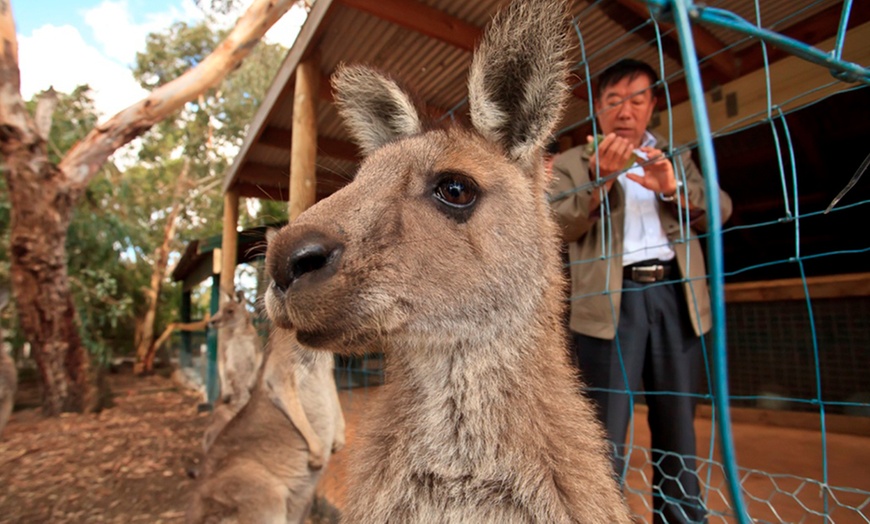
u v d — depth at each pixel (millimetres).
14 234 8367
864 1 4320
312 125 4621
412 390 1783
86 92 15742
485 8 4234
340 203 1719
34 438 7652
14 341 12539
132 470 6012
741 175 8047
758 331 6363
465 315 1716
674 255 3004
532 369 1755
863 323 5477
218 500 3590
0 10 7363
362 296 1588
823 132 6918
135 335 20922
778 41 1011
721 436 688
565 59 1773
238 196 8109
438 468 1643
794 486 3660
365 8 3994
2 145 7770
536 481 1547
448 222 1749
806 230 8430
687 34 777
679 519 2799
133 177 22203
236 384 6211
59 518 4660
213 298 10023
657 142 3441
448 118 2182
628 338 2947
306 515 4195
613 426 2889
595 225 3080
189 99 7602
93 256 13555
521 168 1975
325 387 4293
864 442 4848
